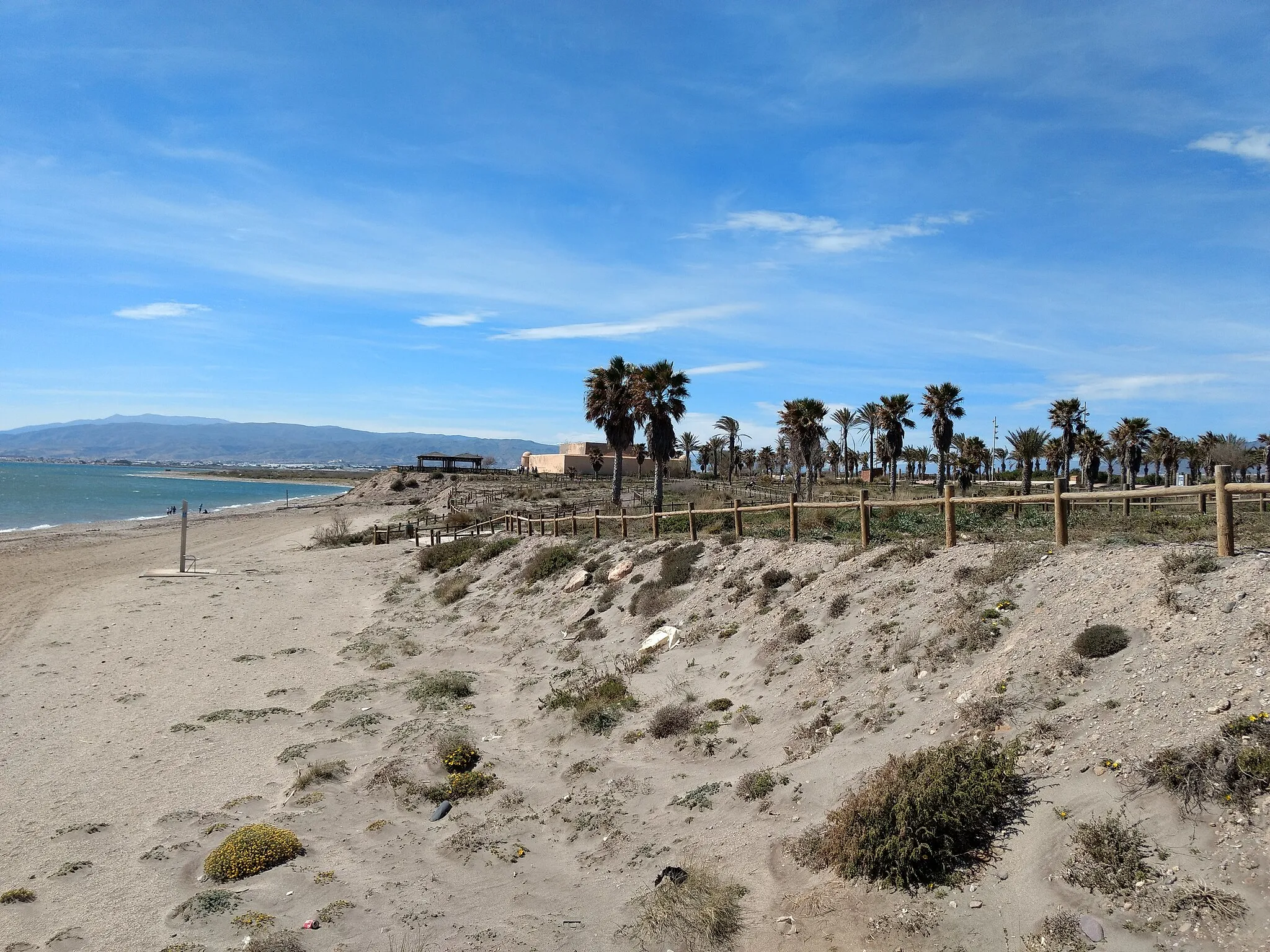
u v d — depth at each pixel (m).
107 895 7.94
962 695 8.61
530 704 14.75
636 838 8.55
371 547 42.75
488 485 85.56
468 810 10.08
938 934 5.66
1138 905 5.18
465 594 26.39
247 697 16.09
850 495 53.44
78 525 64.44
